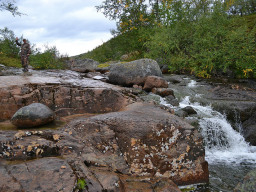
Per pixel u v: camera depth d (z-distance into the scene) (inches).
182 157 156.9
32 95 226.5
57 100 231.9
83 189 112.0
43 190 104.3
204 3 518.9
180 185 153.9
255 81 381.1
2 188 102.6
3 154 135.5
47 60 509.4
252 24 525.7
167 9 527.8
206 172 160.9
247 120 272.5
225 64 394.6
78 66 589.3
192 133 164.6
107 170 140.7
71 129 170.9
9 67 454.9
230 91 339.9
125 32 604.4
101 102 237.0
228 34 420.5
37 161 127.3
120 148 158.2
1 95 217.3
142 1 590.2
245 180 124.0
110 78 368.2
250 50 385.4
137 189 129.0
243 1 699.4
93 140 160.7
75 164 130.3
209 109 286.5
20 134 151.0
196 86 371.6
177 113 255.4
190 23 495.8
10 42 584.4
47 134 157.9
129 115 180.5
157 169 151.5
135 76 347.9
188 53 477.7
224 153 227.8
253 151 234.4
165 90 310.7
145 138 155.3
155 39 488.1
